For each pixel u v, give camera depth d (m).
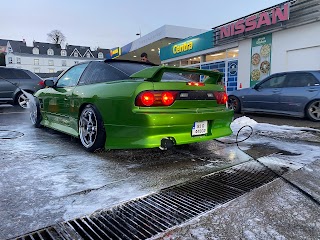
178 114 2.57
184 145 3.56
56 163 2.71
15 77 8.55
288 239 1.44
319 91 5.73
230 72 11.43
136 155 3.05
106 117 2.84
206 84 2.92
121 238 1.48
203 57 13.20
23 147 3.38
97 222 1.63
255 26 9.43
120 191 2.04
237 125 5.22
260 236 1.46
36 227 1.53
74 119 3.46
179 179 2.32
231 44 11.02
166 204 1.87
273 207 1.80
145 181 2.26
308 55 8.12
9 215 1.65
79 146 3.47
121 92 2.67
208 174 2.46
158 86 2.55
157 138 2.52
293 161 2.85
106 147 2.84
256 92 6.93
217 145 3.60
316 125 5.36
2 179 2.24
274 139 3.98
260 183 2.26
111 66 3.23
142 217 1.70
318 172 2.49
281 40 8.84
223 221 1.62
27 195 1.94
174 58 15.39
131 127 2.60
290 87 6.24
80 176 2.35
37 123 4.77
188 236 1.46
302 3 7.86
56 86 4.18
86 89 3.20
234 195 2.02
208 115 2.80
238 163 2.79
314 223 1.60
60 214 1.68
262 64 9.61
